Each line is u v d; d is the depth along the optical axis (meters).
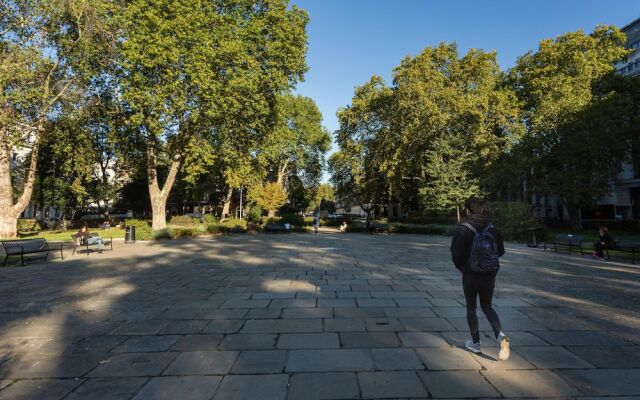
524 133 30.19
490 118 31.11
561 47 29.72
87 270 10.59
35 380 3.52
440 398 3.10
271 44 24.11
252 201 43.06
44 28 21.22
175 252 15.65
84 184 36.47
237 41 22.05
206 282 8.62
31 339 4.71
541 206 48.53
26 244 12.12
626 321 5.38
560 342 4.48
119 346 4.43
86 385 3.40
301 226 37.91
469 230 4.08
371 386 3.32
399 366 3.77
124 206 46.88
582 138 25.86
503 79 37.38
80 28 22.12
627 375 3.55
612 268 11.12
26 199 23.27
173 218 29.84
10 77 18.91
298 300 6.75
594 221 34.62
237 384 3.38
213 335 4.80
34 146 23.42
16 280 9.00
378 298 6.90
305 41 26.53
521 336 4.70
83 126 30.42
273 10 24.70
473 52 32.00
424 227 31.53
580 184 27.28
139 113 21.12
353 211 115.81
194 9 21.47
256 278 9.14
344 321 5.40
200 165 24.92
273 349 4.28
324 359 3.97
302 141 52.38
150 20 20.03
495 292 7.45
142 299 6.90
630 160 34.06
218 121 25.12
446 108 30.69
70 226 38.97
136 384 3.41
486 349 4.25
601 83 30.94
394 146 34.97
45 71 21.59
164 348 4.34
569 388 3.28
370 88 37.72
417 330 4.96
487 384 3.36
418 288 7.86
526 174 31.03
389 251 16.20
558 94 28.47
